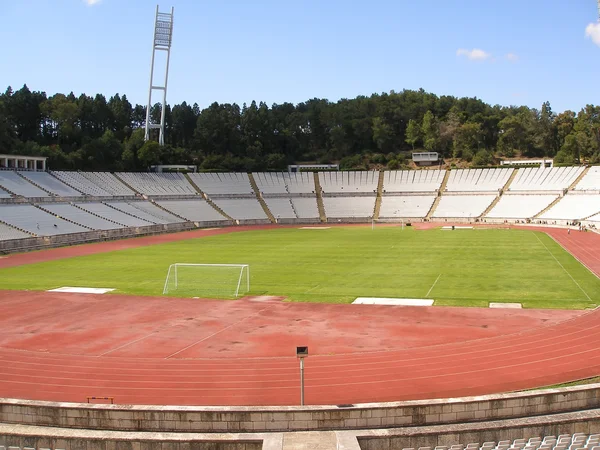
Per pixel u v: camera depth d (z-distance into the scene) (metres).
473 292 42.94
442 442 17.53
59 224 89.50
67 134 146.00
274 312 37.66
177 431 18.80
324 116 188.75
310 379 24.31
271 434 17.41
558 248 71.56
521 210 121.81
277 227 118.75
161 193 127.62
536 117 173.62
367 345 29.42
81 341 31.00
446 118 187.62
